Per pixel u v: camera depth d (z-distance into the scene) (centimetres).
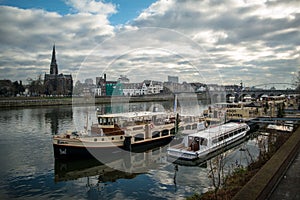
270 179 992
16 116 6706
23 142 3903
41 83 13112
